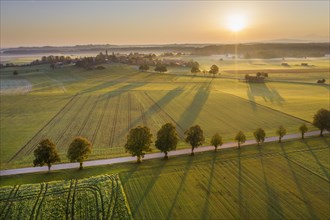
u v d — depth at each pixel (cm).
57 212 3281
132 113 8375
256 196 3631
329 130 5997
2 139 6153
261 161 4712
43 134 6500
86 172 4400
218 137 5212
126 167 4541
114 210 3322
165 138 4812
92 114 8269
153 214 3262
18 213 3253
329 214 3266
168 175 4200
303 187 3866
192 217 3209
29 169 4641
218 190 3772
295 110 8625
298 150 5212
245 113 8344
